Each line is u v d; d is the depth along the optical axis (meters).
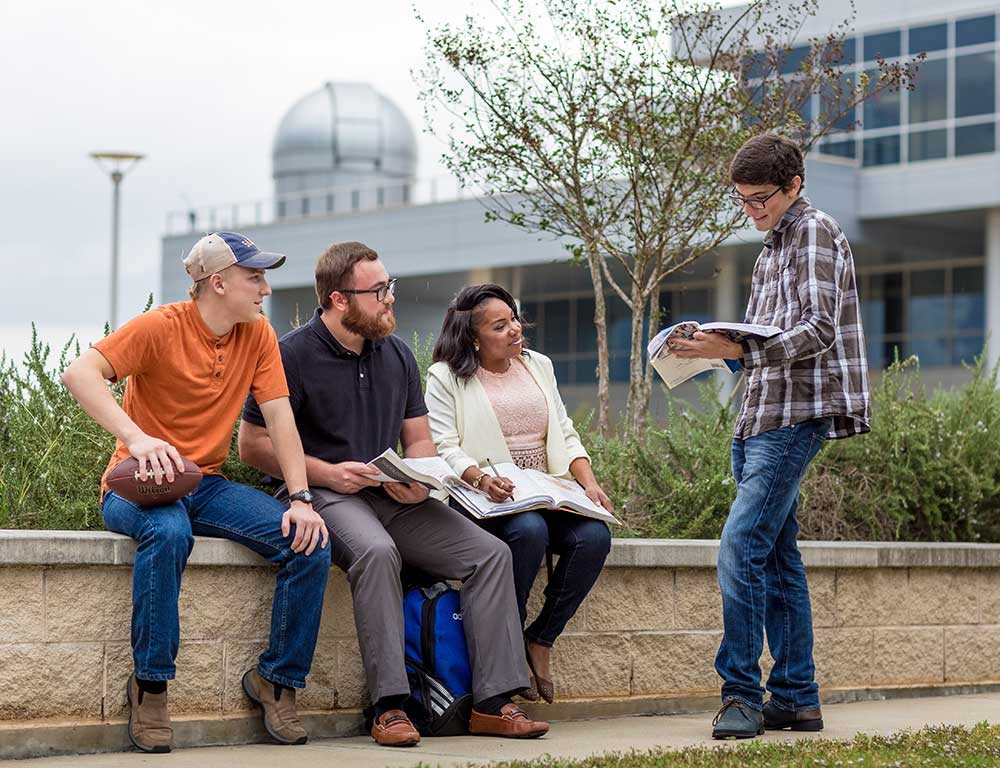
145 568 5.36
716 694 7.41
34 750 5.32
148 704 5.46
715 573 7.46
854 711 7.27
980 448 9.52
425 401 6.59
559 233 10.56
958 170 31.77
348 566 5.82
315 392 6.04
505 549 6.00
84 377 5.40
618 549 7.04
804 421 5.95
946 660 8.42
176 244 46.66
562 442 6.70
